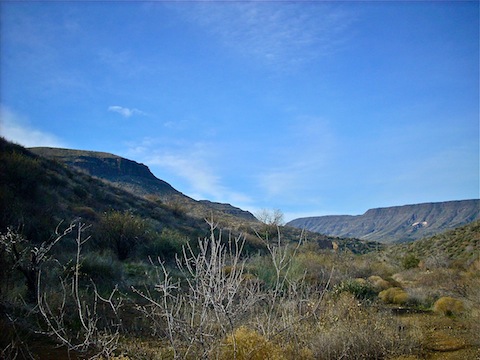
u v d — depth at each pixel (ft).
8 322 19.19
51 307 22.35
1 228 36.55
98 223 59.06
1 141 89.15
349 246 147.33
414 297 40.34
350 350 20.30
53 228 48.78
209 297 13.28
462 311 33.96
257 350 14.79
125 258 53.78
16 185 60.64
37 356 17.11
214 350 14.30
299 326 19.97
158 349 17.57
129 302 28.86
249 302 16.15
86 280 32.32
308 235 147.64
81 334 20.34
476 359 21.65
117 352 17.04
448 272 57.31
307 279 38.91
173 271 42.65
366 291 42.06
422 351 22.91
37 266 24.71
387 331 23.48
